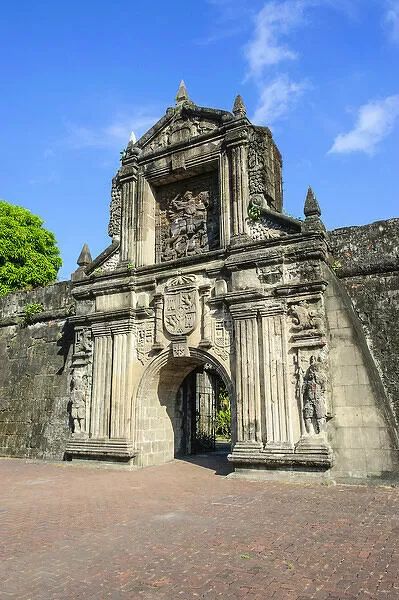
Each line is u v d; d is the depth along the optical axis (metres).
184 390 20.91
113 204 20.78
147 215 19.78
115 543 8.00
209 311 16.81
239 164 17.52
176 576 6.50
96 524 9.24
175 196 20.06
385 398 14.18
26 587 6.23
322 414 13.88
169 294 17.73
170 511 10.23
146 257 19.30
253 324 15.59
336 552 7.29
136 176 20.27
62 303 23.73
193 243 18.88
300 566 6.76
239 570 6.65
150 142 20.50
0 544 8.05
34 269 33.53
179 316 17.28
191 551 7.49
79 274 20.20
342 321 14.78
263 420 14.80
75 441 18.48
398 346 14.88
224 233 17.33
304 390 14.34
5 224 33.38
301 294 15.05
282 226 16.16
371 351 15.22
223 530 8.62
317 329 14.55
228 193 17.66
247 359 15.42
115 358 18.28
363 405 13.96
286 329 15.09
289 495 11.76
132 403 17.73
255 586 6.12
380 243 16.12
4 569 6.89
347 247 16.58
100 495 12.23
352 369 14.32
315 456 13.63
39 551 7.65
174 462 18.72
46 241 35.38
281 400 14.57
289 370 14.74
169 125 20.09
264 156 17.48
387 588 5.97
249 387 15.19
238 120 17.88
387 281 15.66
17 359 24.12
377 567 6.65
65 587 6.21
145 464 17.66
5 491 13.02
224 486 13.28
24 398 22.89
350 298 15.95
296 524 8.93
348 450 13.80
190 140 19.03
